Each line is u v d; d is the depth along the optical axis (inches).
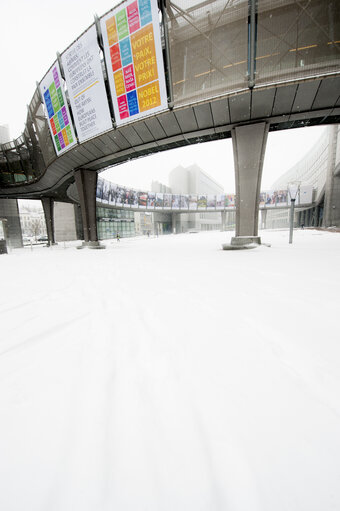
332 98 350.0
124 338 88.0
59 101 514.6
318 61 319.9
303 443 41.9
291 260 261.3
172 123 434.3
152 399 54.5
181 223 2598.4
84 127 497.0
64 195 1074.1
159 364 69.3
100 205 1462.8
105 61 410.9
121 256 405.4
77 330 97.7
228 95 354.9
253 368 65.2
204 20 343.0
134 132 471.5
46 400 55.9
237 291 145.6
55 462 40.8
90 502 34.6
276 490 35.0
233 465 38.7
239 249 417.1
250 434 44.1
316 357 69.3
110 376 64.4
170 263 286.8
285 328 90.2
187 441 43.3
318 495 34.4
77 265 310.8
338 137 1250.0
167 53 363.3
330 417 47.2
